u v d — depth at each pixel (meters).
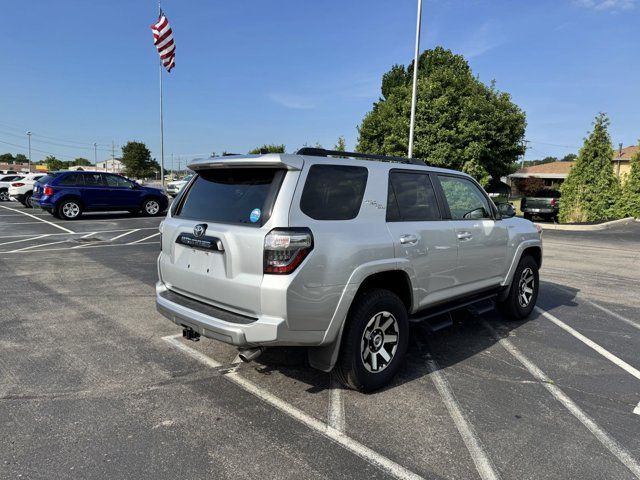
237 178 3.58
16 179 28.44
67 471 2.67
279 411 3.42
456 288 4.59
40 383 3.78
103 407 3.42
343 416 3.36
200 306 3.58
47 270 8.10
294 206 3.21
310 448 2.94
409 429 3.20
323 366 3.48
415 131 19.78
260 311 3.15
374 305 3.60
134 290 6.80
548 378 4.10
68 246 10.88
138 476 2.64
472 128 19.36
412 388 3.86
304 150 3.55
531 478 2.68
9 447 2.89
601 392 3.83
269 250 3.10
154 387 3.76
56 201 16.64
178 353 4.47
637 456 2.92
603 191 20.33
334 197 3.48
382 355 3.79
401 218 3.99
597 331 5.49
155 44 22.97
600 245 13.50
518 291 5.65
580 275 9.00
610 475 2.72
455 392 3.79
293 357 4.40
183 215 3.93
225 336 3.21
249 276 3.20
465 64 23.98
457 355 4.64
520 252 5.50
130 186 18.27
